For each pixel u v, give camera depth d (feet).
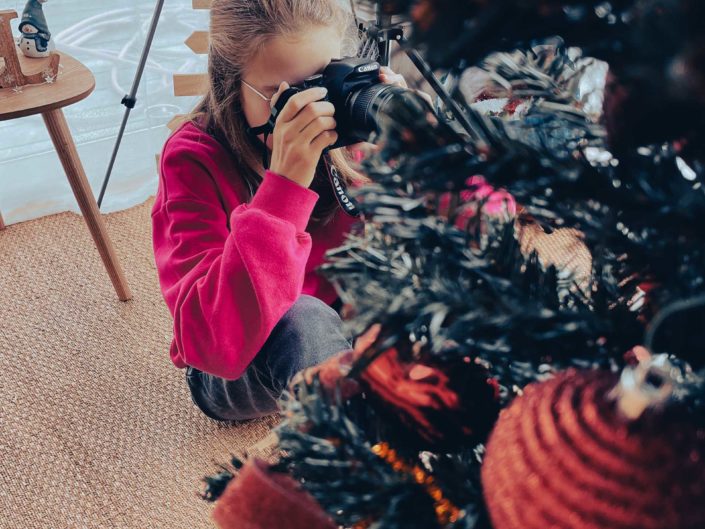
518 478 0.94
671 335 1.02
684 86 0.75
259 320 2.78
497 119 1.09
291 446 1.27
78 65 4.60
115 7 5.47
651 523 0.86
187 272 3.10
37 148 5.73
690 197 0.90
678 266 0.99
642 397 0.86
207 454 4.05
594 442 0.88
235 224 2.73
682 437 0.87
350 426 1.25
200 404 3.93
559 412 0.94
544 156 0.98
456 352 1.20
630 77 0.81
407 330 1.11
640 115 0.85
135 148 6.07
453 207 1.15
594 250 1.14
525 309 1.01
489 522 1.12
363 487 1.20
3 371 4.57
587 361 1.08
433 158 0.99
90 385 4.48
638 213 0.95
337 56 2.90
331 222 3.47
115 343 4.80
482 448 1.29
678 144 0.95
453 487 1.18
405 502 1.17
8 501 3.79
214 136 3.24
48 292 5.20
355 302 1.11
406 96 1.20
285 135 2.56
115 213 6.04
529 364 1.16
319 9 2.74
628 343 1.10
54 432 4.17
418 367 1.20
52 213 5.98
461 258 1.11
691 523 0.86
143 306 5.11
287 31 2.69
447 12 0.82
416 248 1.15
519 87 1.19
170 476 3.94
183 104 6.11
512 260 1.11
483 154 1.00
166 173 3.24
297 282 2.78
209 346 2.87
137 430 4.20
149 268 5.46
